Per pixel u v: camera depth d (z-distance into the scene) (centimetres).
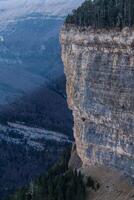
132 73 10719
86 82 11894
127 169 11175
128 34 10700
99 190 11512
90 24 11800
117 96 11069
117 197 11081
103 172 11725
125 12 10969
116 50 11019
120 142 11225
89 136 12119
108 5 11800
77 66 12206
